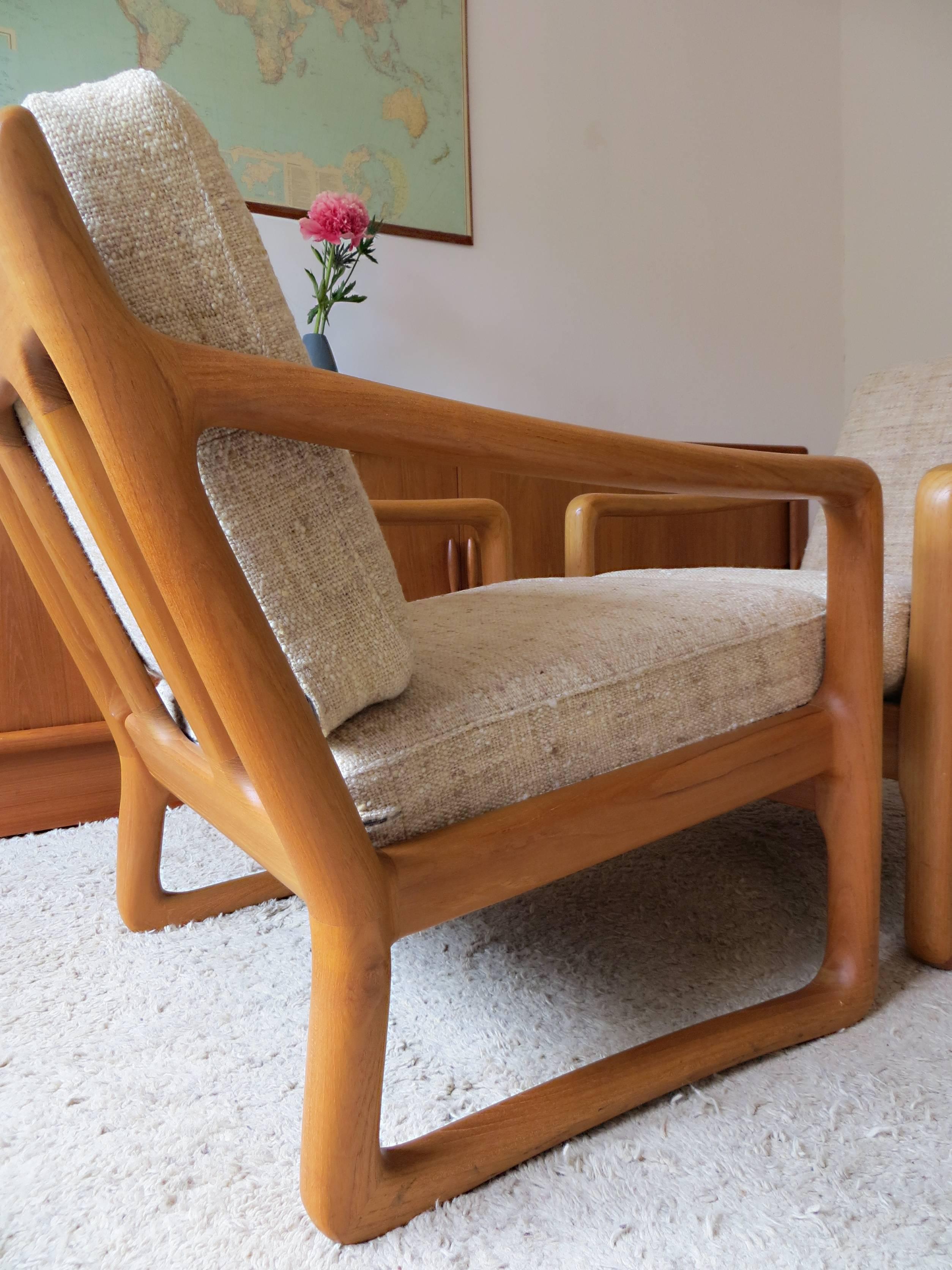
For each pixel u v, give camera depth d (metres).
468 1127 0.63
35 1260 0.57
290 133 2.01
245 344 0.49
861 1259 0.55
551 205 2.41
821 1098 0.71
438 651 0.69
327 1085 0.55
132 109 0.46
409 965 0.94
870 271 3.07
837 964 0.82
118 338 0.43
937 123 2.88
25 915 1.10
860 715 0.79
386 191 2.14
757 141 2.86
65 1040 0.82
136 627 0.76
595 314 2.52
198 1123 0.70
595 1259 0.56
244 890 1.09
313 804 0.50
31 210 0.41
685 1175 0.63
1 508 0.88
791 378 3.00
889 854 1.17
